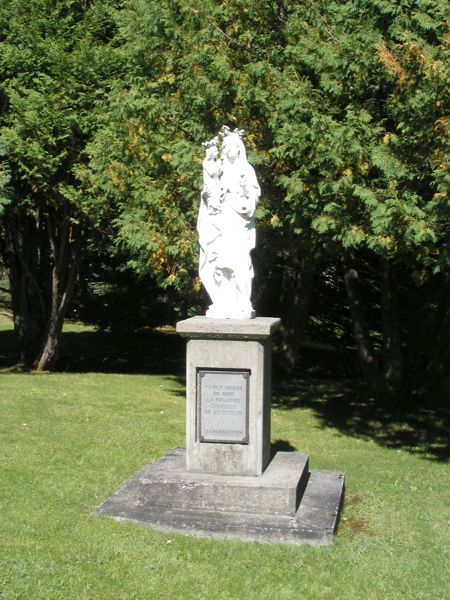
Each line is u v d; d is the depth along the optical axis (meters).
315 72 11.93
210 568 6.70
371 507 8.84
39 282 20.80
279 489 7.84
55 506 8.14
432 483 10.36
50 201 17.72
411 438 13.41
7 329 31.22
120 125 13.82
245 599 6.16
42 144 16.52
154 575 6.50
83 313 24.80
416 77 10.41
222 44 13.10
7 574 6.30
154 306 24.39
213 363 8.26
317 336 22.17
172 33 13.43
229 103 13.09
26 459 9.88
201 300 22.72
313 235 12.38
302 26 12.05
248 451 8.23
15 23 17.14
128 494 8.27
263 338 8.16
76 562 6.64
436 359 16.33
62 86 16.70
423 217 10.16
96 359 24.20
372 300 19.30
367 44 11.08
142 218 13.71
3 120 17.30
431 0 10.70
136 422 12.64
